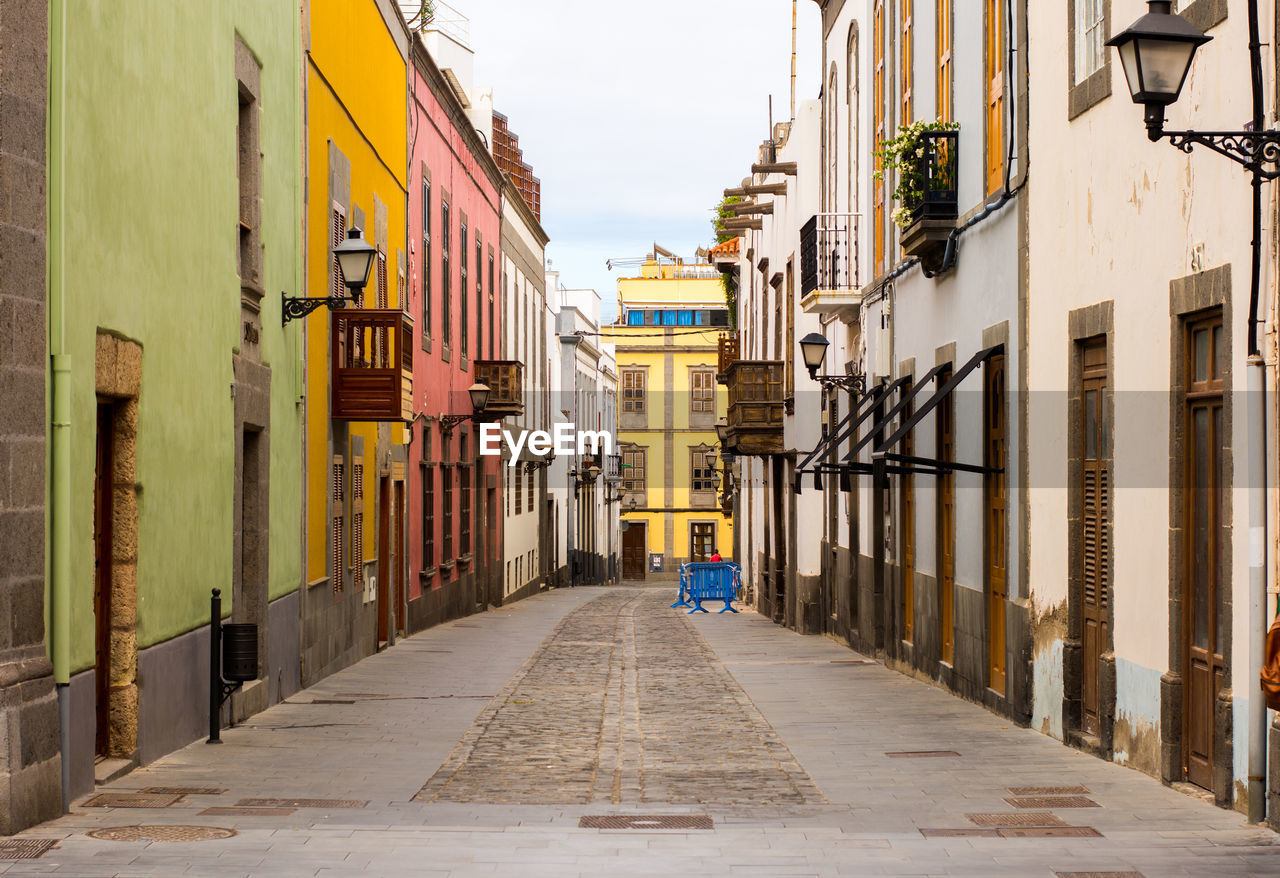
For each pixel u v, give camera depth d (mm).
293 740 12180
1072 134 11766
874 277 21078
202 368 11898
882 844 7828
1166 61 7508
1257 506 8195
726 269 43125
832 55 24828
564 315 56125
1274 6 8102
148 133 10320
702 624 30078
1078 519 11844
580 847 7699
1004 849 7637
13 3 7988
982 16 14727
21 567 8086
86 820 8273
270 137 14656
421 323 26062
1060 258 12086
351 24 19391
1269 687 7441
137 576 10195
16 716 7859
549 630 27484
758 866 7191
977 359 14477
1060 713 12164
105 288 9352
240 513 13352
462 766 11055
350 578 19500
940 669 16812
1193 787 9445
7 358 7934
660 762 11383
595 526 64562
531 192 49844
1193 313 9398
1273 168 8148
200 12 11820
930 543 17219
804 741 12531
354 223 19656
